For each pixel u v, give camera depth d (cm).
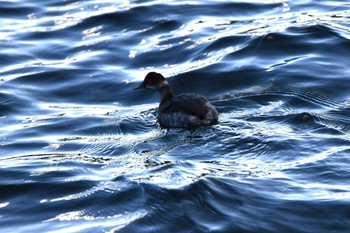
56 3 2570
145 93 1947
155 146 1597
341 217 1258
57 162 1548
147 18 2372
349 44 2077
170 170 1450
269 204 1302
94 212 1332
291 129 1620
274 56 2052
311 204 1295
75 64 2123
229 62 2038
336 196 1316
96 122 1772
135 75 2045
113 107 1880
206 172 1427
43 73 2067
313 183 1369
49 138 1692
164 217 1288
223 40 2162
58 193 1408
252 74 1958
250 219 1262
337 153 1479
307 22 2239
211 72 1989
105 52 2189
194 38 2209
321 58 2019
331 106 1759
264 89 1873
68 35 2314
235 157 1500
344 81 1888
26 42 2281
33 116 1825
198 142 1585
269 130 1614
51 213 1338
